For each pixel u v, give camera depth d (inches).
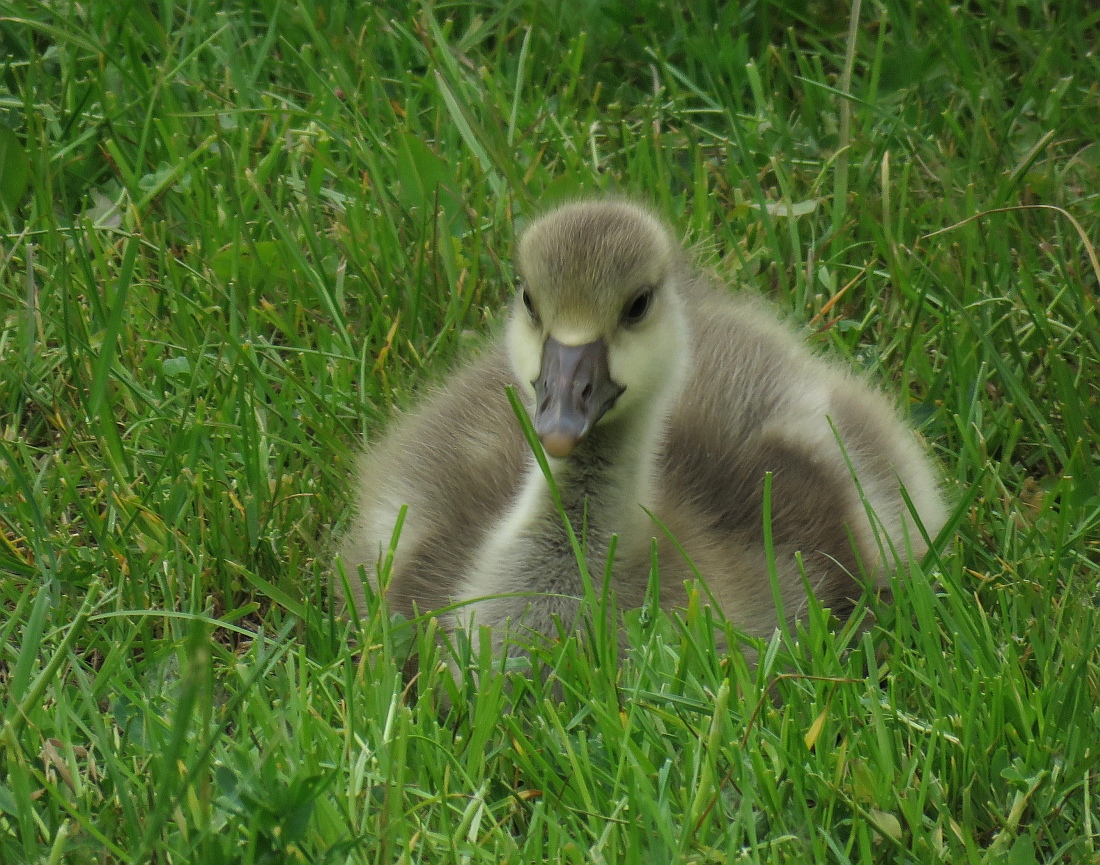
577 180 414.3
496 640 291.1
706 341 343.3
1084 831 253.6
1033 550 324.5
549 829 239.3
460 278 390.6
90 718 268.1
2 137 399.2
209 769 247.8
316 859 232.4
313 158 423.2
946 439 369.1
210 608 309.3
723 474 316.2
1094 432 355.3
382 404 366.0
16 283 384.2
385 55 476.4
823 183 440.5
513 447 320.5
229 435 345.7
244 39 481.4
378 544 317.4
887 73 474.3
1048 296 402.0
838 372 356.2
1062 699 271.7
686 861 236.7
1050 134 410.0
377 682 269.9
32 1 463.5
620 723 261.7
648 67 486.9
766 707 266.2
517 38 490.6
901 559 323.3
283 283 397.1
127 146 433.1
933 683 272.7
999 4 501.4
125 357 367.9
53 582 297.3
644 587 294.2
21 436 355.3
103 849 238.2
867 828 244.5
